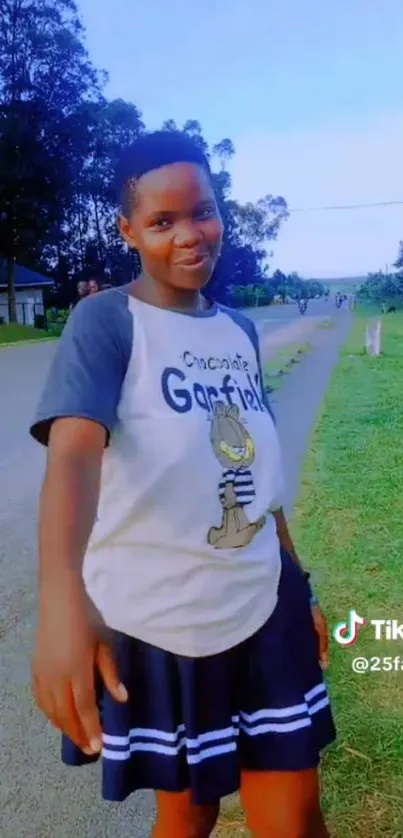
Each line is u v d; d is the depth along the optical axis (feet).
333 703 8.84
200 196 4.56
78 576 3.73
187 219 4.54
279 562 4.95
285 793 4.84
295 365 44.80
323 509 16.10
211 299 5.15
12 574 13.64
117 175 4.75
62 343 4.29
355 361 45.93
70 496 3.83
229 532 4.56
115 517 4.42
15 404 34.96
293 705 4.84
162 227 4.55
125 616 4.50
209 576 4.52
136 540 4.45
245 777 4.99
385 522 15.11
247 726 4.84
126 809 7.79
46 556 3.76
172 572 4.47
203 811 5.40
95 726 3.69
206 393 4.53
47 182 103.09
